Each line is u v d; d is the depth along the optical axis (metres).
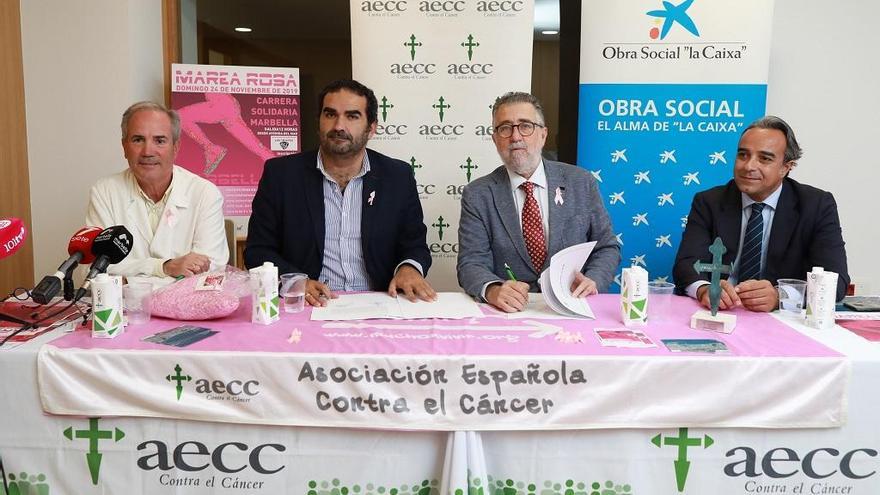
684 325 1.67
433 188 3.19
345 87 2.22
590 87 3.12
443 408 1.42
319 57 3.92
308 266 2.34
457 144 3.16
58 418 1.46
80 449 1.47
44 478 1.48
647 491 1.46
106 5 3.26
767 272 2.19
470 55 3.10
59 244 3.39
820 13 3.29
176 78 3.38
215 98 3.42
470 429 1.42
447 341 1.52
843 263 2.07
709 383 1.41
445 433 1.45
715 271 1.69
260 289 1.65
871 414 1.42
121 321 1.55
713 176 3.13
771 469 1.45
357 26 3.11
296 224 2.33
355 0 3.10
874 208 3.41
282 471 1.47
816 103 3.36
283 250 2.37
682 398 1.42
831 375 1.41
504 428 1.42
